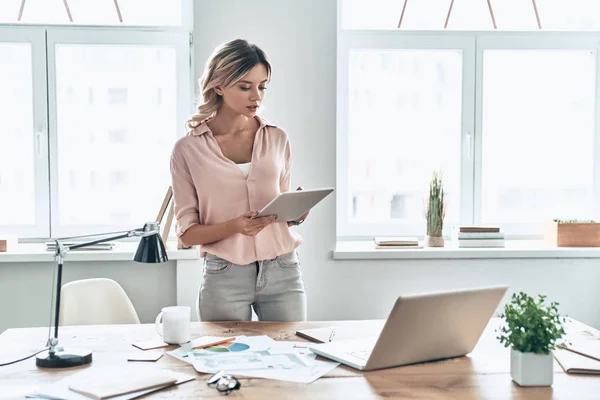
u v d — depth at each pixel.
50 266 3.31
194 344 1.89
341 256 3.37
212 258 2.34
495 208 3.78
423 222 3.72
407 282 3.44
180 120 3.52
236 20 3.33
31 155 3.52
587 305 3.50
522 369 1.58
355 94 3.69
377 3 3.67
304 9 3.34
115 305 2.77
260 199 2.34
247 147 2.40
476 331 1.80
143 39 3.46
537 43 3.69
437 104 3.71
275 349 1.86
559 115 3.76
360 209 3.73
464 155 3.71
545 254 3.43
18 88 3.50
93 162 3.54
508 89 3.73
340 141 3.66
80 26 3.46
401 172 3.72
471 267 3.46
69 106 3.51
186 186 2.35
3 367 1.73
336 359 1.75
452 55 3.71
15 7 3.48
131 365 1.73
